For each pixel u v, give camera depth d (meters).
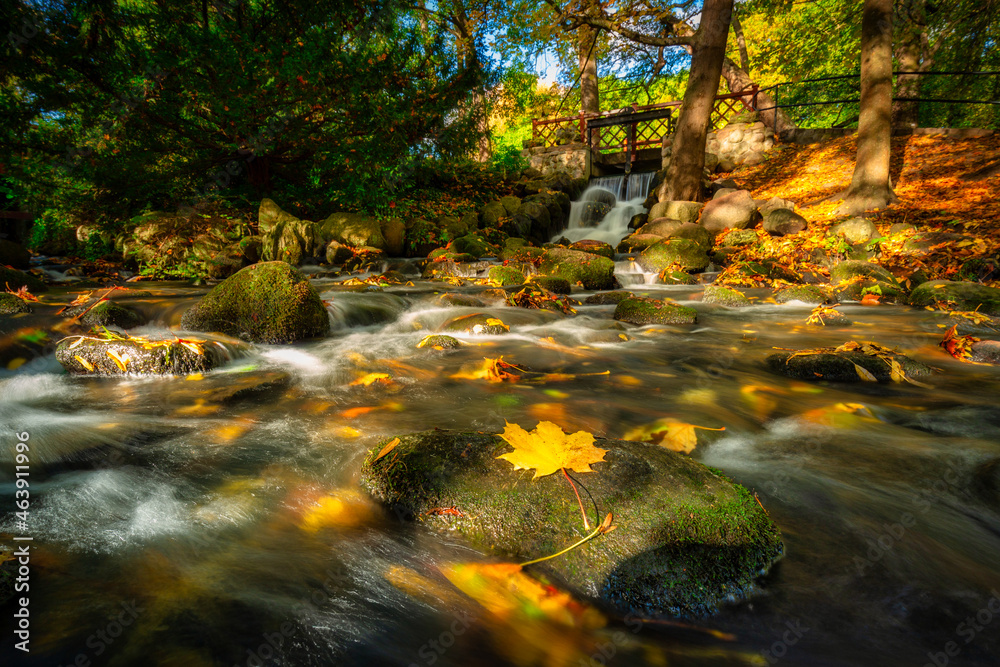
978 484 2.00
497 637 1.23
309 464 2.07
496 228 13.54
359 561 1.48
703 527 1.52
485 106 11.21
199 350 3.57
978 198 11.02
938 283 6.95
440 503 1.68
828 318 5.99
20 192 8.95
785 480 2.03
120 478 1.93
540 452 1.71
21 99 7.66
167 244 8.69
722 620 1.33
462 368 3.71
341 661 1.11
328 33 8.43
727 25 13.72
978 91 20.22
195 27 7.92
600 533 1.50
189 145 9.22
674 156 14.58
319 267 9.05
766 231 11.47
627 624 1.31
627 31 15.76
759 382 3.52
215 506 1.74
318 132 9.63
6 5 6.58
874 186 11.70
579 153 19.27
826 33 21.12
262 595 1.30
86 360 3.41
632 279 9.67
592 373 3.70
